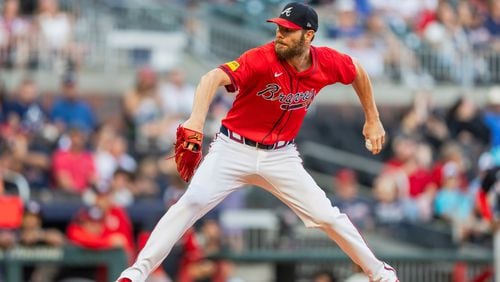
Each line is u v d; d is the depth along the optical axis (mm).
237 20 81000
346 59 29078
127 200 55406
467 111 69125
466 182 61094
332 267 55094
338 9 80812
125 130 64375
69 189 55875
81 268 54719
